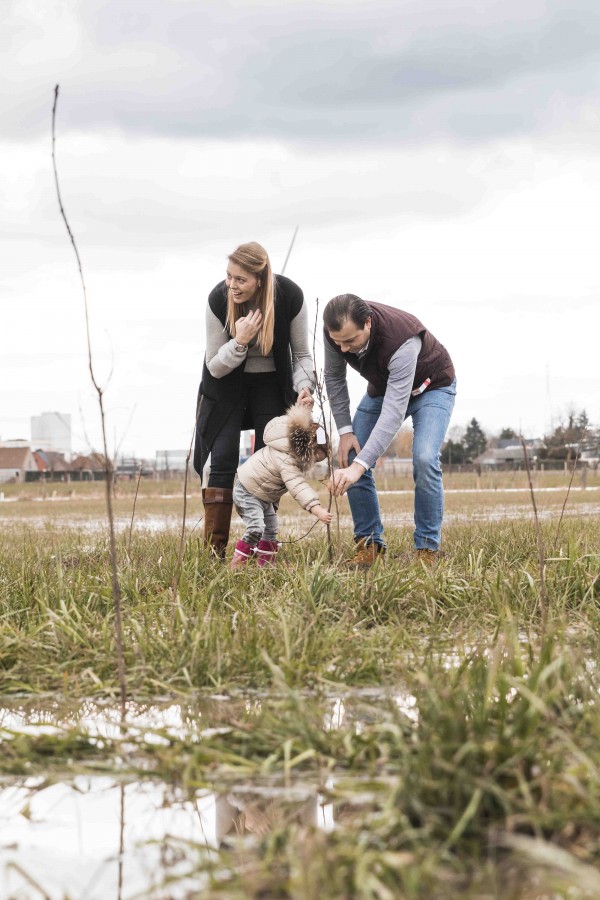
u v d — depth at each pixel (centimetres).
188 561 588
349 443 674
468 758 236
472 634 421
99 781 266
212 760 272
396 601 493
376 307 624
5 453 9906
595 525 930
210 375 660
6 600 507
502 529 891
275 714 310
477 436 10825
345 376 670
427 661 347
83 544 913
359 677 368
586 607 483
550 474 4903
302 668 361
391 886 190
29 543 888
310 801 244
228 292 625
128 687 364
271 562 645
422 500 643
